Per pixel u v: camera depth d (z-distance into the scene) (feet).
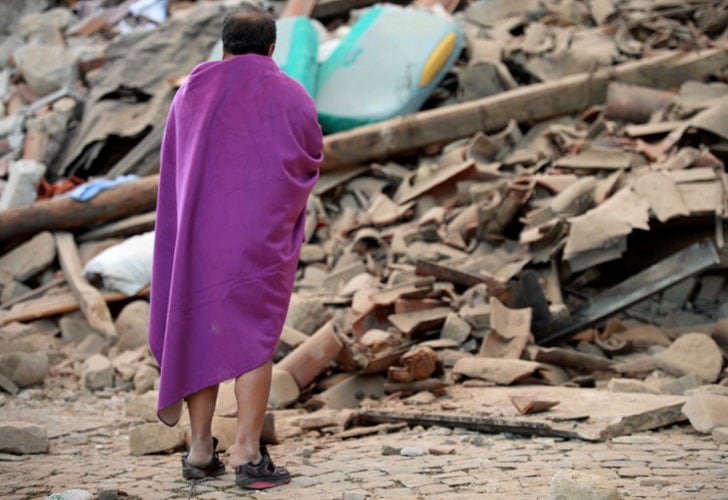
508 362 49.26
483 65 81.87
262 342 30.07
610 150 66.18
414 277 59.16
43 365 56.44
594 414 39.70
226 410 44.14
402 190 73.05
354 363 49.52
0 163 84.64
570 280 61.21
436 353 49.52
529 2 92.17
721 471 31.37
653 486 29.50
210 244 29.94
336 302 61.11
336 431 42.73
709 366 50.06
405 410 44.47
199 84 30.89
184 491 30.40
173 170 31.76
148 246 67.05
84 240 73.92
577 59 82.17
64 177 83.56
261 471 30.35
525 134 78.13
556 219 58.75
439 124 75.77
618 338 55.77
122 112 85.40
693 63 76.69
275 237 30.09
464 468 32.83
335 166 75.77
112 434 44.24
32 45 99.25
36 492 31.07
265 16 31.83
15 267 71.20
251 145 30.17
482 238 62.85
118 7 106.52
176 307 29.89
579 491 25.91
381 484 30.63
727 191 59.00
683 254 53.52
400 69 78.74
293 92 30.58
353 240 69.67
